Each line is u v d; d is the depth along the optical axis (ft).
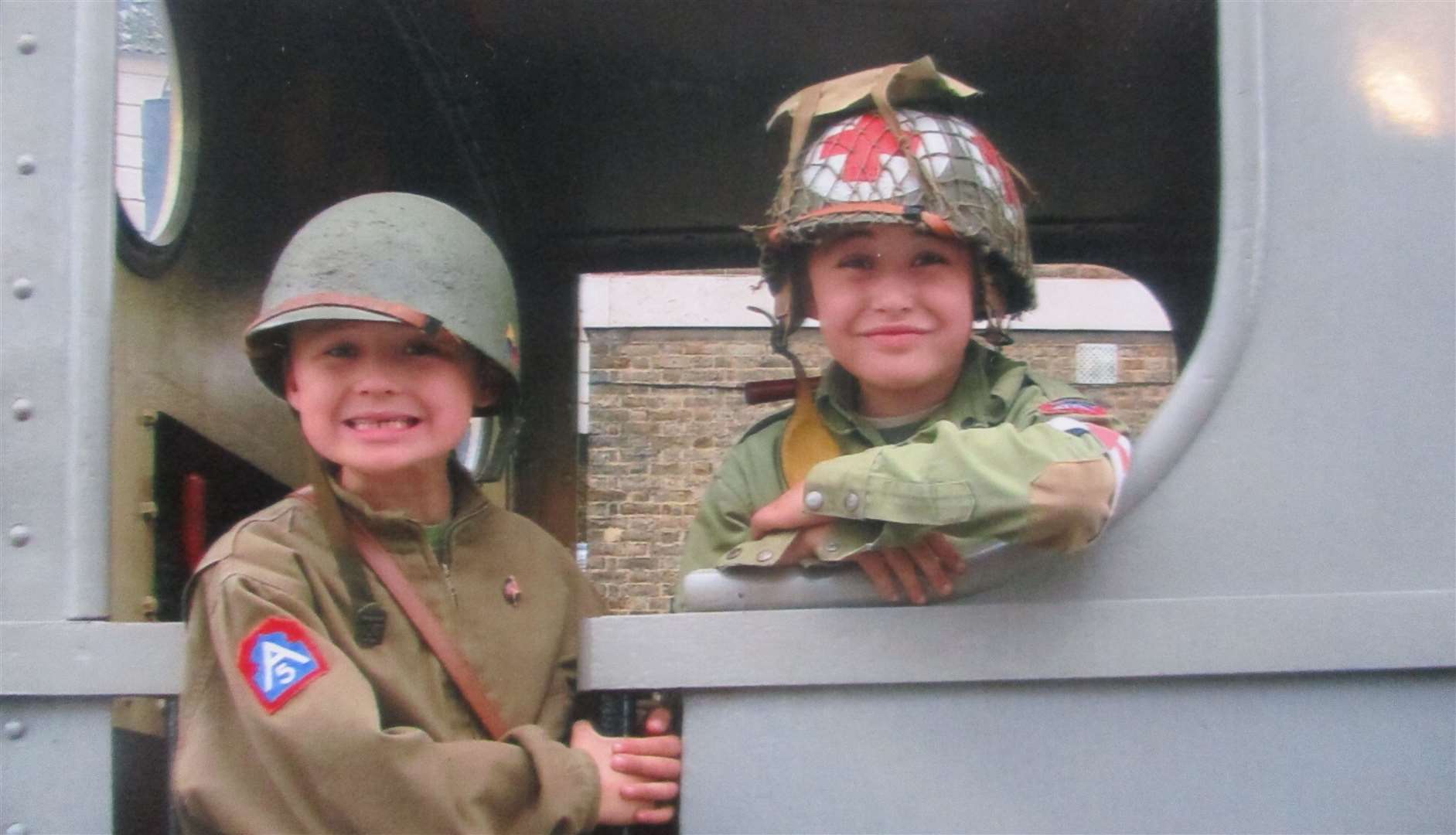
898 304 5.26
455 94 8.34
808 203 5.28
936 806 4.33
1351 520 4.43
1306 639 4.36
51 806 4.35
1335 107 4.62
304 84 7.52
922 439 4.60
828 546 4.41
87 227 4.54
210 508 6.59
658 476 23.32
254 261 7.18
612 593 23.22
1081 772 4.34
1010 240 5.43
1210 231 8.51
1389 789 4.35
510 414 5.56
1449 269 4.54
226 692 4.37
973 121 8.34
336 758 4.17
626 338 23.52
